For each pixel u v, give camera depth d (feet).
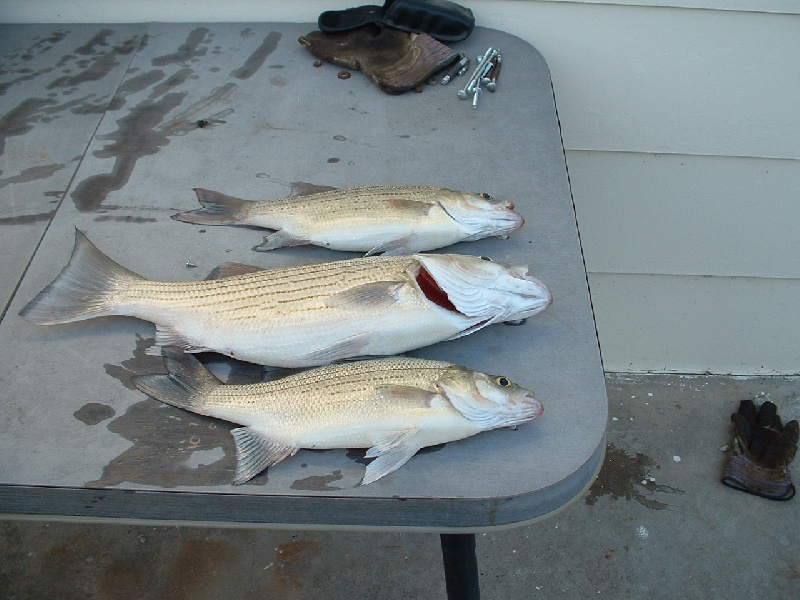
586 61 4.96
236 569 5.05
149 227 3.73
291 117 4.35
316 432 2.97
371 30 4.78
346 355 3.24
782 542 5.21
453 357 3.26
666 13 4.69
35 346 3.25
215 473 2.87
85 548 5.10
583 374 3.20
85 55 4.72
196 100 4.43
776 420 5.85
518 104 4.47
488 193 3.95
